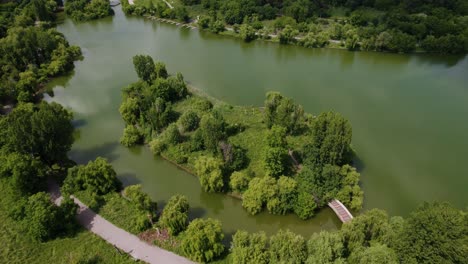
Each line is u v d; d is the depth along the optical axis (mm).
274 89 134750
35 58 150000
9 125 90875
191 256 70188
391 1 194125
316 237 66125
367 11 193625
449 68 149000
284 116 101188
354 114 119500
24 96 124438
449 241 53906
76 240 74812
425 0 191250
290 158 95688
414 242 57188
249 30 177375
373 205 86688
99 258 71062
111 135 112062
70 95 134500
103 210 81312
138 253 71750
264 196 81938
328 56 163000
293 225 82750
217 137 94312
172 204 77875
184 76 144500
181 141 102812
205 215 86062
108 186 85688
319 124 89250
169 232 75125
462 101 126250
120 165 100375
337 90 134250
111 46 175250
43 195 77750
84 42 180125
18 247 73875
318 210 83625
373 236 66188
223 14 198500
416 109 122125
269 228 82938
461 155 102000
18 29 156625
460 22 170750
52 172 93688
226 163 91750
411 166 98000
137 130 107875
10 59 143125
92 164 85375
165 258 70750
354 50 166250
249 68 151750
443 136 109312
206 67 152750
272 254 65062
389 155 101625
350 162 96000
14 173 81312
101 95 133750
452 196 89250
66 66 152875
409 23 169375
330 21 188750
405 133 110562
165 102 114500
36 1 194375
